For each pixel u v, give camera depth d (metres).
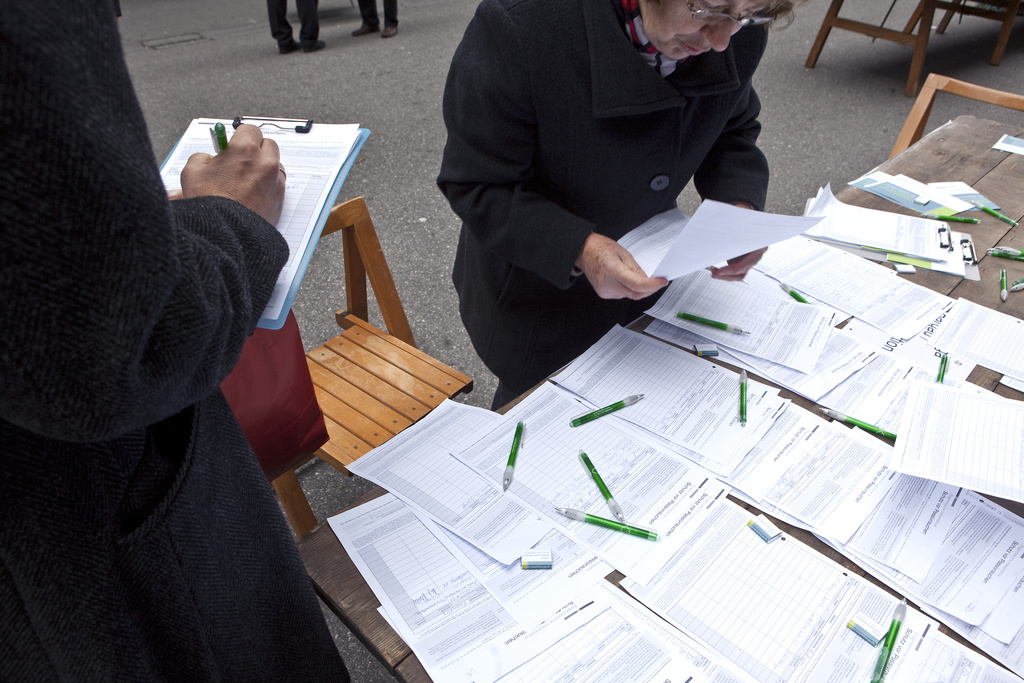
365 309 1.95
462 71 1.10
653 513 0.90
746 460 0.97
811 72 4.75
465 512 0.91
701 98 1.16
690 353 1.18
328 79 4.77
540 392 1.12
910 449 0.94
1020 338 1.20
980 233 1.51
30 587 0.53
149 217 0.41
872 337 1.21
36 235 0.37
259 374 1.07
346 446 1.50
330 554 0.86
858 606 0.78
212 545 0.64
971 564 0.82
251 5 6.75
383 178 3.57
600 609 0.79
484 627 0.77
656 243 1.21
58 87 0.36
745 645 0.75
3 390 0.40
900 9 5.98
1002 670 0.72
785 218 0.93
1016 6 4.64
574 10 1.02
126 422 0.45
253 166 0.71
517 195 1.15
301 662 0.81
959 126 2.01
